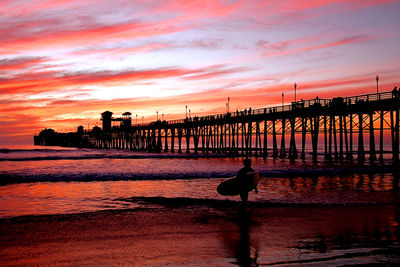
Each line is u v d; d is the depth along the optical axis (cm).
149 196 1522
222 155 6375
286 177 2277
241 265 641
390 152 7656
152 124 9300
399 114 3441
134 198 1454
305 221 1009
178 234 876
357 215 1087
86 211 1184
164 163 4366
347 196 1464
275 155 5444
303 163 4162
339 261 655
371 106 3662
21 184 1984
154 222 1010
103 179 2222
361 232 881
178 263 658
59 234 881
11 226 960
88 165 3900
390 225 955
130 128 10656
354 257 679
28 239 835
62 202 1370
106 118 12300
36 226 962
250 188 1187
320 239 816
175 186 1884
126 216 1094
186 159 5456
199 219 1046
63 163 4272
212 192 1647
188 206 1264
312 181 2036
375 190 1655
